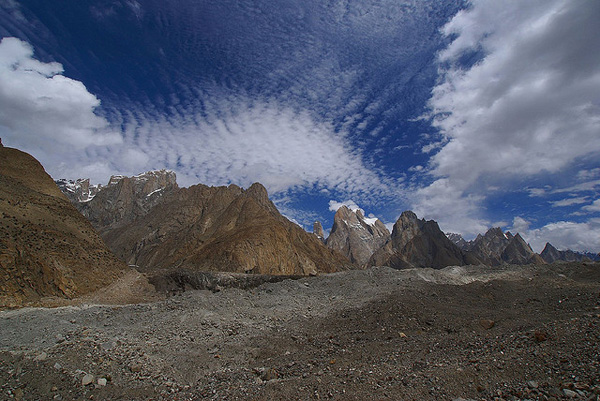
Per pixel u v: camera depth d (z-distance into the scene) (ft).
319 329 66.59
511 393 27.71
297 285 116.16
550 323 47.29
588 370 29.22
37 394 35.24
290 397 31.04
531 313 72.02
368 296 92.12
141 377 41.22
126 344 50.60
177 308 78.38
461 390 29.37
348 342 56.65
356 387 31.60
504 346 40.40
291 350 55.31
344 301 90.63
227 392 34.50
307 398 30.50
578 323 43.45
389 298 81.87
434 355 41.37
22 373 38.04
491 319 65.21
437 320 67.56
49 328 59.57
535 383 28.45
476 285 105.60
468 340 46.96
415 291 91.04
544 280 116.88
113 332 58.80
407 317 69.46
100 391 36.94
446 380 31.07
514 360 33.86
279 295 102.01
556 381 28.63
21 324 64.59
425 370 34.35
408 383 31.17
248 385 35.96
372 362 41.32
